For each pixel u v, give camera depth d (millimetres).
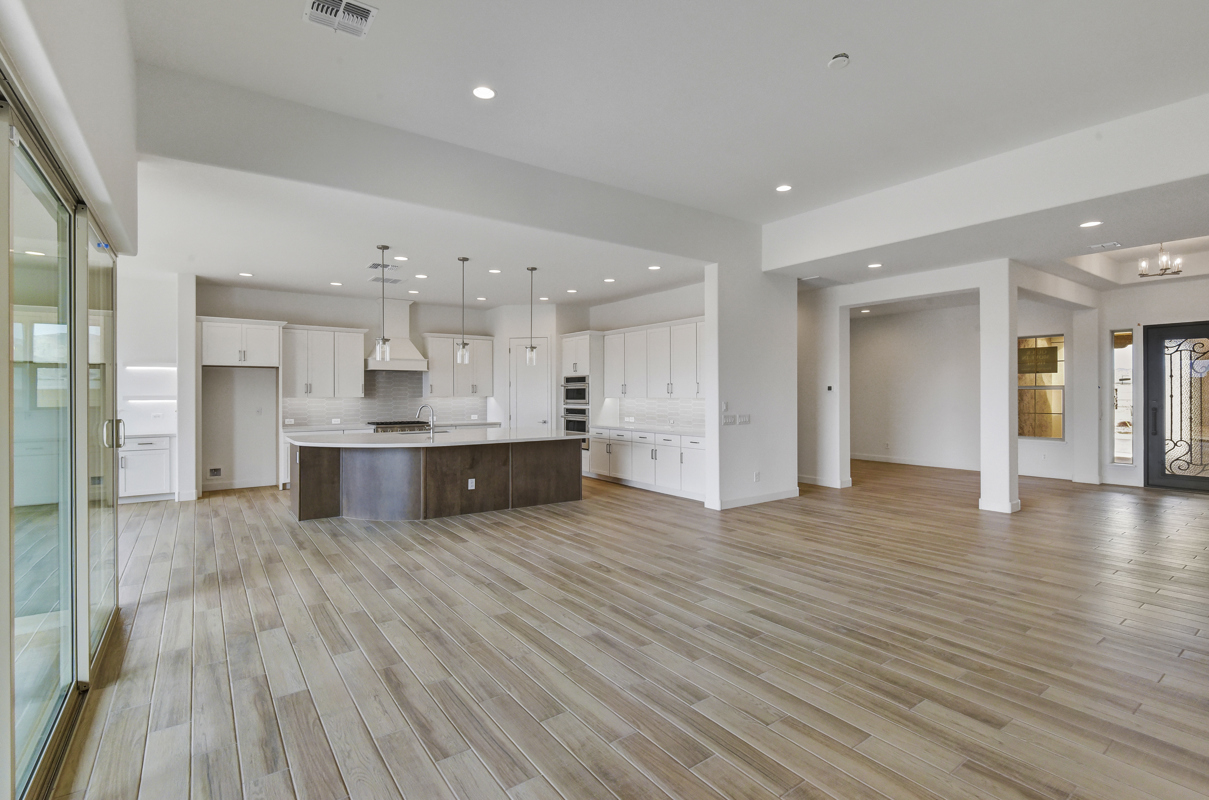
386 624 3201
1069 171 4145
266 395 7895
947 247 5422
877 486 7766
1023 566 4215
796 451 6949
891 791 1861
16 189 1716
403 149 4078
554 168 4766
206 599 3574
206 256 5855
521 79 3426
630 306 8633
